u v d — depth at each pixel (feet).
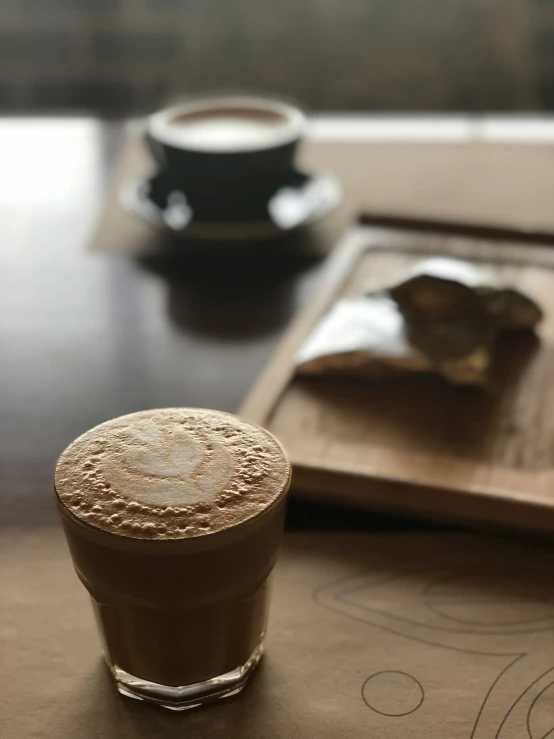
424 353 1.35
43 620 0.96
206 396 1.39
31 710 0.85
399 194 2.19
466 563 1.04
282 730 0.83
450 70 4.19
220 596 0.78
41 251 1.90
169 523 0.75
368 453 1.19
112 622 0.82
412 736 0.82
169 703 0.85
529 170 2.32
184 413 0.93
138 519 0.75
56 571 1.03
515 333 1.53
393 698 0.86
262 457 0.84
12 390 1.41
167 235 1.97
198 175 1.86
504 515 1.05
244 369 1.47
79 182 2.25
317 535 1.09
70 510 0.76
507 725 0.83
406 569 1.03
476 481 1.12
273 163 1.87
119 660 0.85
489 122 2.73
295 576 1.02
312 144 2.54
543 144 2.50
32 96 4.23
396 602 0.98
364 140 2.56
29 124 2.64
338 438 1.23
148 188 2.07
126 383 1.43
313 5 4.08
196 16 4.08
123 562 0.75
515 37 4.08
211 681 0.86
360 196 2.18
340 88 4.25
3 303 1.69
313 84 4.25
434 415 1.29
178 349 1.53
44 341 1.56
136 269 1.83
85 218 2.06
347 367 1.37
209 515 0.76
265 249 1.92
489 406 1.31
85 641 0.94
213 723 0.84
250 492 0.79
